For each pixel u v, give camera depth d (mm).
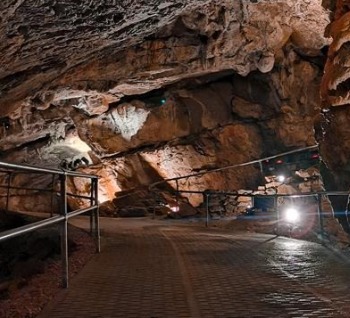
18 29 8102
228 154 15961
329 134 6703
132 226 11523
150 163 17484
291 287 4730
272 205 13359
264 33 11398
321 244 7785
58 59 10320
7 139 17203
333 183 7270
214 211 15312
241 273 5438
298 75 13750
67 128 18172
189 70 12641
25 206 20984
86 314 3891
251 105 15148
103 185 18781
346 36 6113
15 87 11305
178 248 7418
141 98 16438
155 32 11055
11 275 7168
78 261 6152
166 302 4227
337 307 4008
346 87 6207
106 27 8992
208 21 10797
